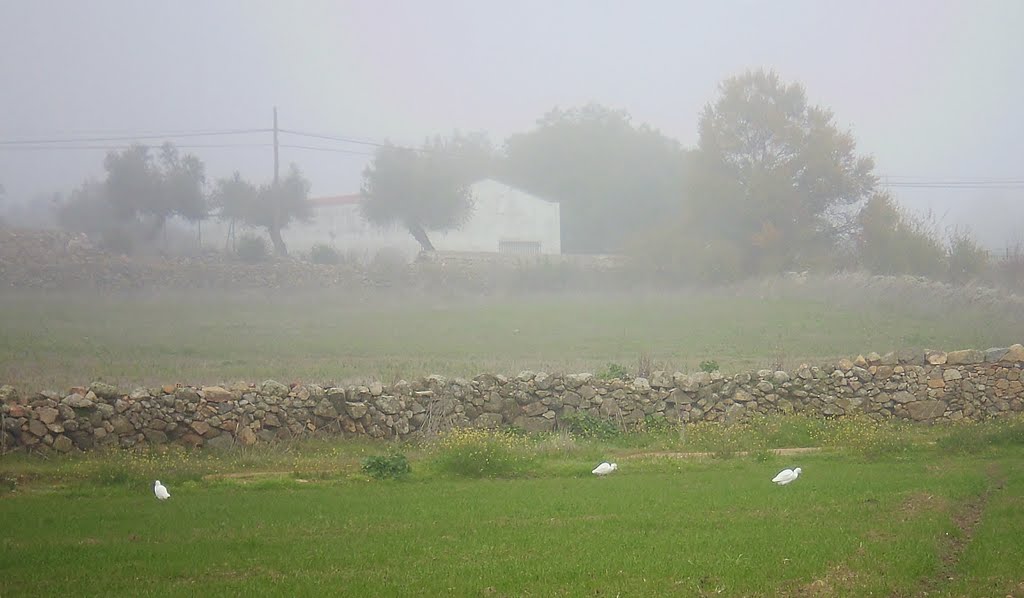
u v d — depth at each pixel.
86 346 41.72
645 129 102.94
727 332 49.16
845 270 65.31
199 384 30.22
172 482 20.25
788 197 70.44
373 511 16.81
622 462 23.36
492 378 27.69
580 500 17.80
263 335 47.91
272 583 11.76
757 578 11.73
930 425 29.23
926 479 19.55
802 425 27.75
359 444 25.44
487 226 86.69
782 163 72.12
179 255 68.94
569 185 96.06
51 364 35.78
